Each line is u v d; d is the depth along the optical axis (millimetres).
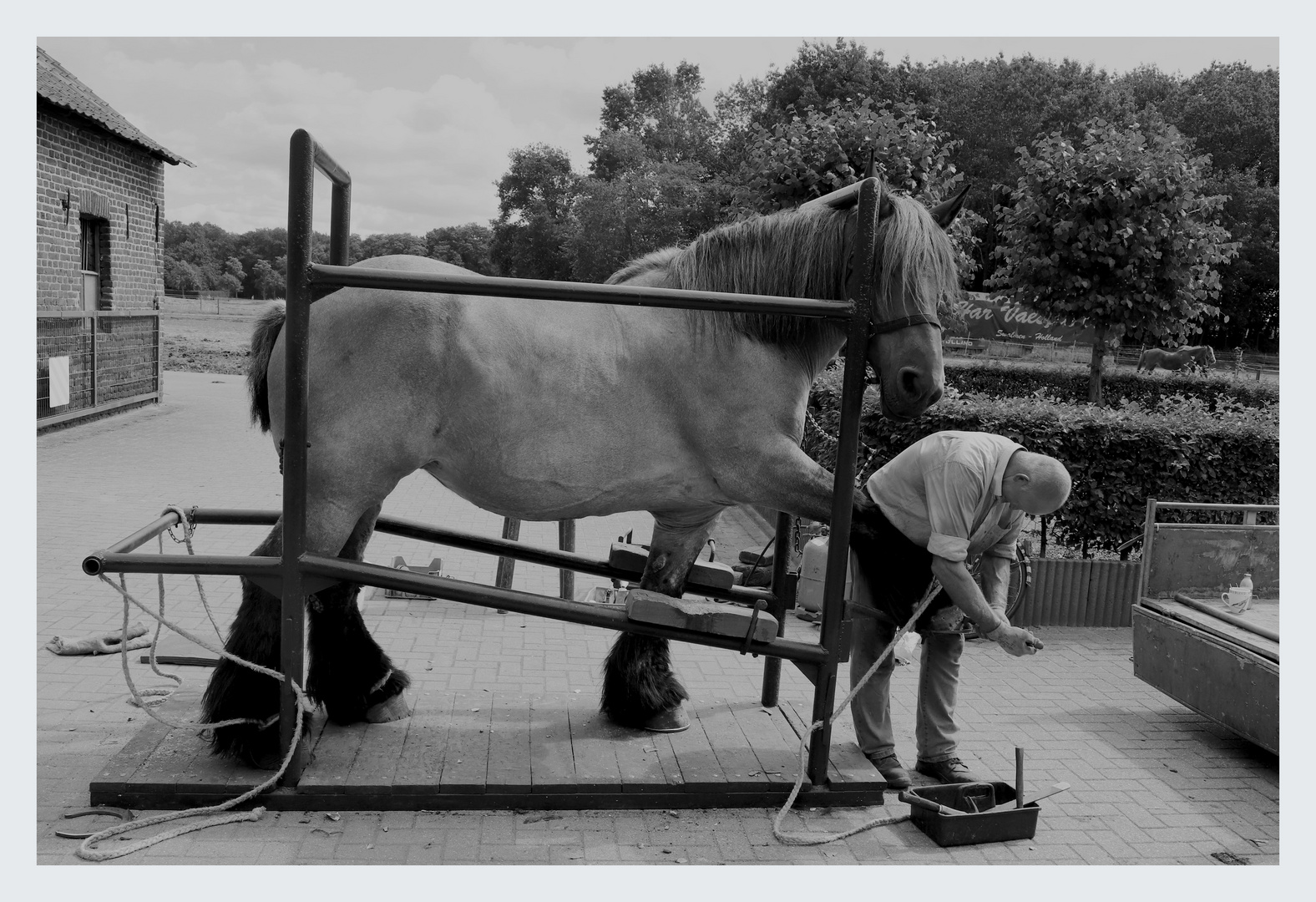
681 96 62125
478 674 5023
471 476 3611
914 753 4312
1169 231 11375
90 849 3094
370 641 4078
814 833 3502
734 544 8875
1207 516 6875
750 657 5598
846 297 3693
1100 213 11484
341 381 3424
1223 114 50094
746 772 3738
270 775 3486
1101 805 3904
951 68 51812
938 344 3621
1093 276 11703
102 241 14828
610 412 3576
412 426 3473
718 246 3785
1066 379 16000
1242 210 44688
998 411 6691
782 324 3658
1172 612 4863
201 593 3904
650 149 58906
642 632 3568
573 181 61938
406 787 3482
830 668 3660
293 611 3385
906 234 3559
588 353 3561
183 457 11586
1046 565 6539
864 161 8602
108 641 5059
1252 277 45062
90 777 3627
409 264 3521
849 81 40219
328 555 3518
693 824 3531
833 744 4070
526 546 4332
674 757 3850
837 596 3627
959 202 3904
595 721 4203
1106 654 6012
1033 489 3490
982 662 5777
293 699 3436
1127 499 6730
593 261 48688
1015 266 12469
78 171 13789
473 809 3539
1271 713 4121
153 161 16500
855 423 3533
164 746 3689
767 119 42281
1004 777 4148
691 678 5188
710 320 3629
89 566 3258
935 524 3568
